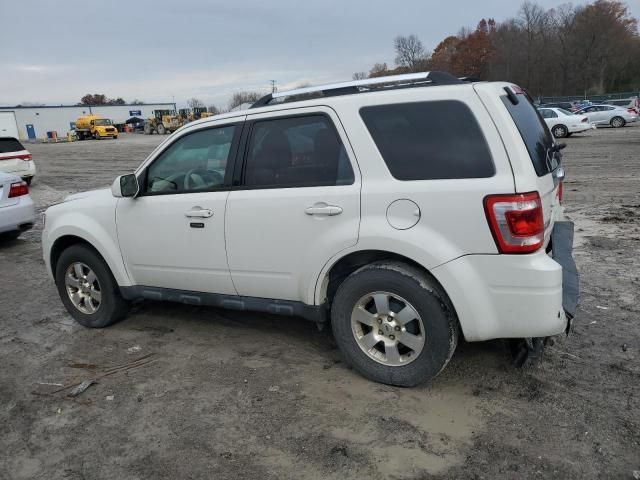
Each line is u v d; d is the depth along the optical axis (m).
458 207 3.12
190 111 66.56
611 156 17.12
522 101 3.69
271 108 3.81
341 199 3.45
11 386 3.90
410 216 3.25
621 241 7.00
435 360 3.35
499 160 3.07
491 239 3.07
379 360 3.59
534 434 3.02
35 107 87.81
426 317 3.31
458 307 3.20
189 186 4.21
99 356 4.34
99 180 17.97
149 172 4.40
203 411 3.43
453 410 3.29
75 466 2.95
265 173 3.82
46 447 3.14
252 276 3.92
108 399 3.64
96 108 94.69
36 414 3.50
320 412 3.34
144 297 4.60
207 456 2.97
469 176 3.13
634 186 11.56
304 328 4.69
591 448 2.88
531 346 3.53
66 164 25.47
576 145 21.38
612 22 77.62
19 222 8.33
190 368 4.03
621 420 3.11
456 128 3.19
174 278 4.34
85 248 4.80
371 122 3.41
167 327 4.88
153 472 2.86
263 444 3.05
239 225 3.87
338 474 2.78
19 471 2.94
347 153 3.47
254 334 4.62
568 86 82.12
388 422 3.20
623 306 4.77
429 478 2.72
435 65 87.62
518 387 3.51
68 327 5.02
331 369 3.90
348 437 3.08
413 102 3.31
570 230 3.94
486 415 3.22
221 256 4.02
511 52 84.31
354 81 3.84
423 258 3.21
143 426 3.29
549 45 82.50
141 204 4.37
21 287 6.40
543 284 3.04
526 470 2.74
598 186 11.82
